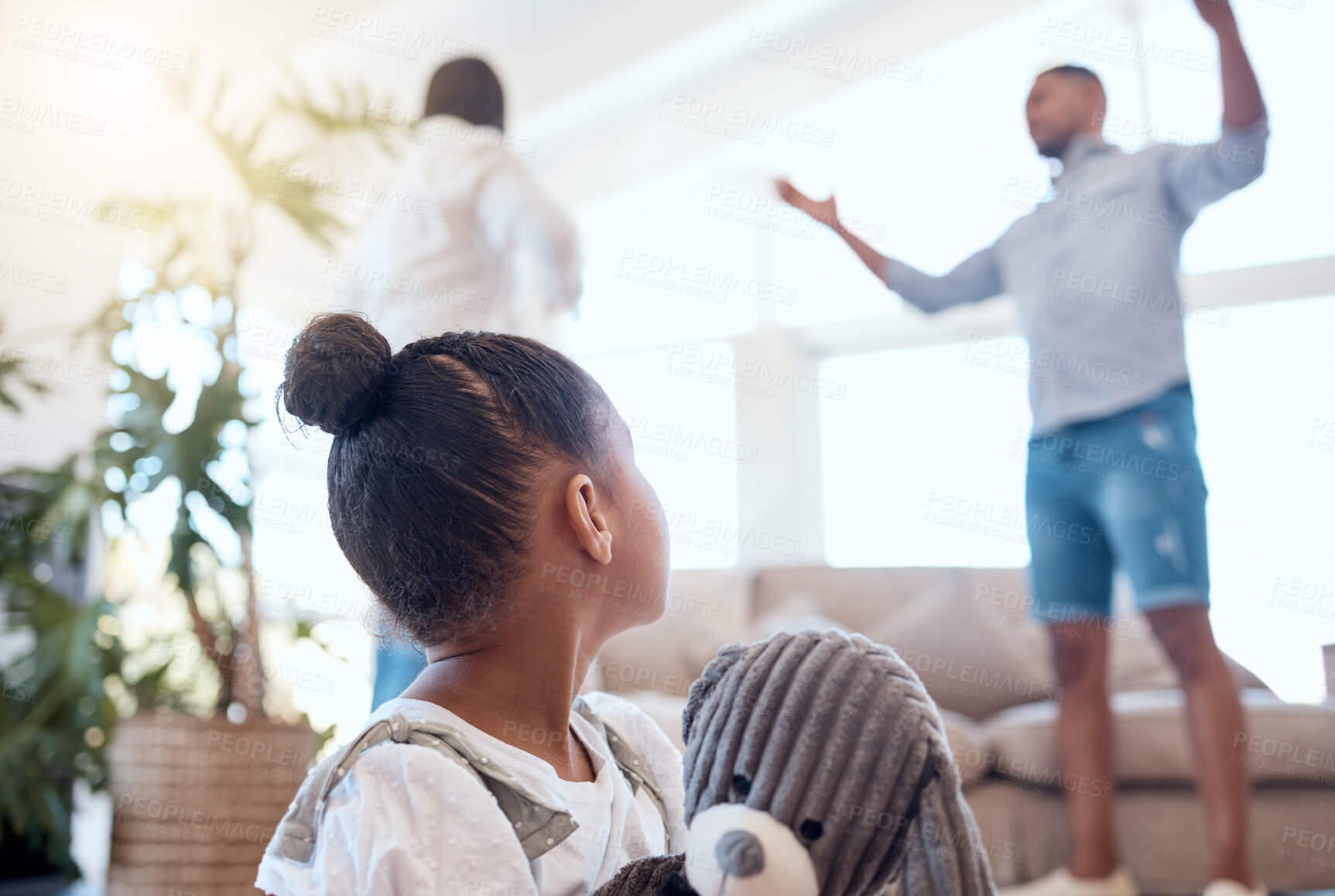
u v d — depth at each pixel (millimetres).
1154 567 1578
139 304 2059
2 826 1958
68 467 2037
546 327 3441
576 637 549
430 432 522
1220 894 1464
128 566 2475
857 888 418
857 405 3648
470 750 494
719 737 438
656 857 496
